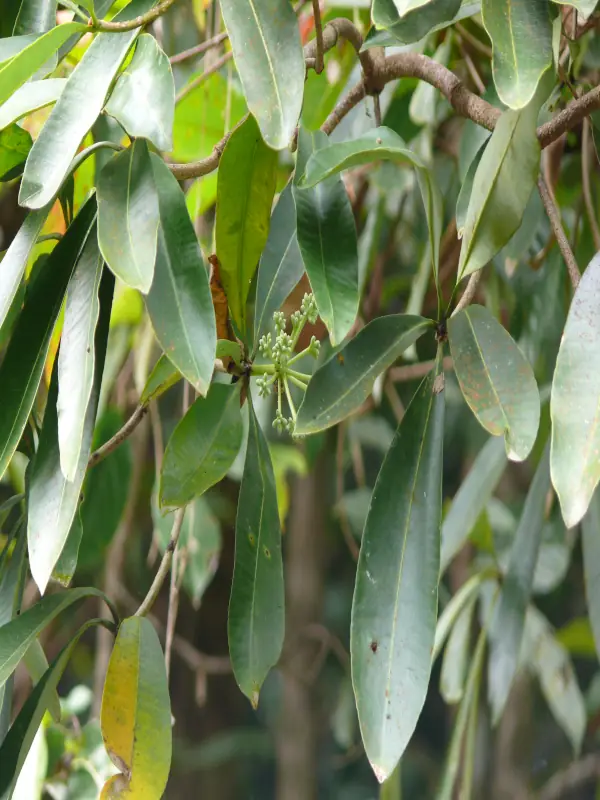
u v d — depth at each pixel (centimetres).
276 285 80
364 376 75
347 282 75
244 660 77
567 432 68
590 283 70
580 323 69
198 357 70
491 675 107
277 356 78
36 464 73
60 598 76
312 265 75
